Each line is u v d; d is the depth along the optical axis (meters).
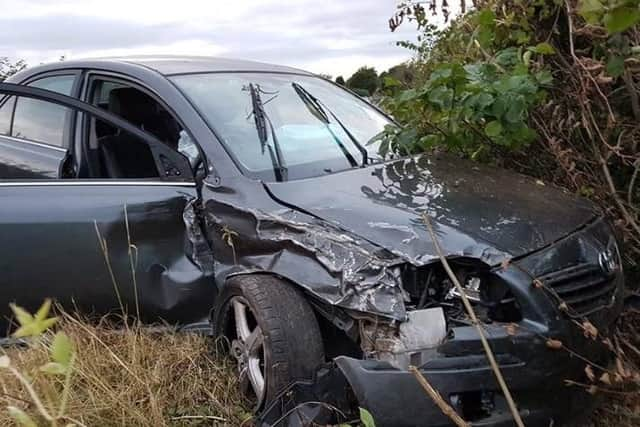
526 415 2.62
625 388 3.04
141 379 3.23
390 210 3.03
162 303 3.54
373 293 2.69
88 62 4.16
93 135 4.00
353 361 2.60
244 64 4.46
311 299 3.00
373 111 4.62
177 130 3.88
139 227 3.53
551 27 4.21
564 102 4.21
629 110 4.19
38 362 3.02
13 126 4.30
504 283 2.69
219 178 3.42
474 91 3.83
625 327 3.30
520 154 4.44
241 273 3.19
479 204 3.11
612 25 2.45
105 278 3.60
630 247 3.83
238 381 3.22
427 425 2.50
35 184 3.78
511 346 2.60
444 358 2.58
